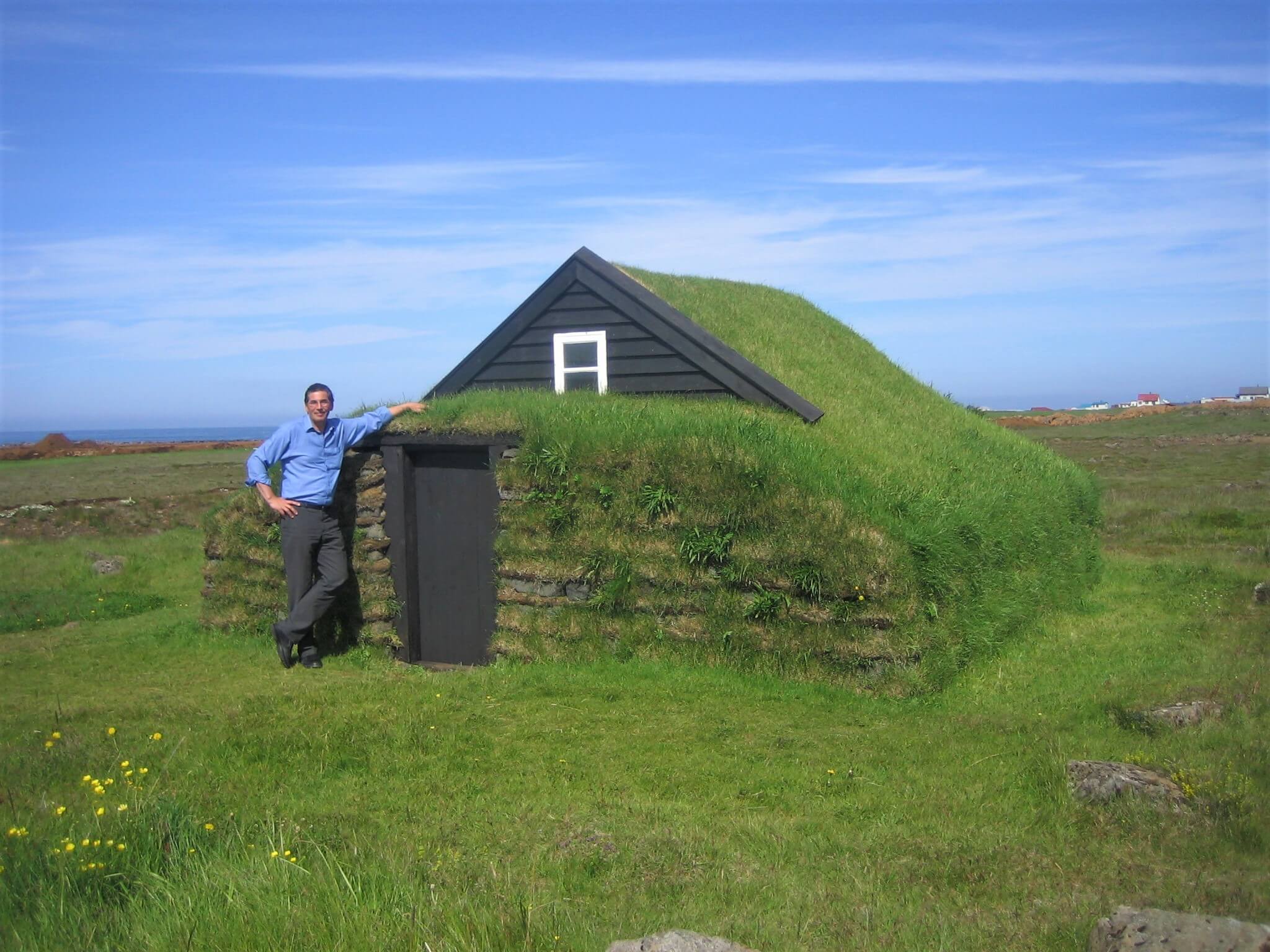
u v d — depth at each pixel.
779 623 9.27
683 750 7.36
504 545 10.45
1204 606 12.34
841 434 11.66
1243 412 61.28
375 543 10.91
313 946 4.17
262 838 5.35
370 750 7.27
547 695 8.95
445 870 5.02
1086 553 14.33
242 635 11.57
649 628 9.83
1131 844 5.35
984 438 15.18
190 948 4.16
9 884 4.56
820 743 7.48
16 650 11.59
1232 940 3.60
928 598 9.08
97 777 6.51
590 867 5.14
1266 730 7.14
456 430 10.77
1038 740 7.27
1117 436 49.91
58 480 34.38
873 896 4.74
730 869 5.10
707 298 15.45
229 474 36.41
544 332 13.30
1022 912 4.55
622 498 9.98
